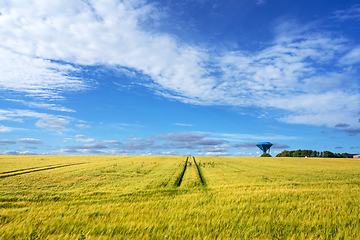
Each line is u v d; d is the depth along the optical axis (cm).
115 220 1009
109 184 2305
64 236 795
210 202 1470
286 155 14925
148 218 1031
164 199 1595
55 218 1048
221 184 2402
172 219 1032
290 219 1015
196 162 5709
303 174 3259
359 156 12181
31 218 1054
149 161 5481
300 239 763
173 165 4516
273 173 3416
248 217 1069
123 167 3969
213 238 773
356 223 938
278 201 1437
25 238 783
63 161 4956
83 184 2281
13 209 1305
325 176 2989
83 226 921
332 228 887
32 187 2055
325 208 1232
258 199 1505
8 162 4231
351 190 1853
